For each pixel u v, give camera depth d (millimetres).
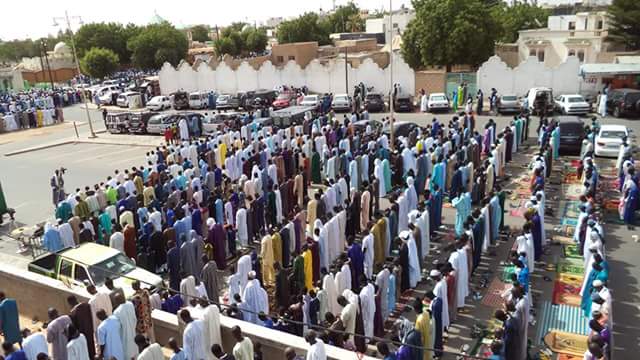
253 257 12062
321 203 14891
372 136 22000
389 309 11148
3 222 18875
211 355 9211
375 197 16203
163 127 33406
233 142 24281
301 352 8797
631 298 11453
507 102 31562
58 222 15148
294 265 11781
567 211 16391
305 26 72812
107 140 33281
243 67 46156
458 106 35438
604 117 29531
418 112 34969
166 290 10641
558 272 12742
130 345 9266
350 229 14867
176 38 66875
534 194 14117
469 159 19078
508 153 21406
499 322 10859
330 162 18938
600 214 15367
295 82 44156
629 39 41656
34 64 82625
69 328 8570
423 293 12258
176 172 19297
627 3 41312
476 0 40875
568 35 46281
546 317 10898
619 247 13828
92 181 23750
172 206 15617
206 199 16047
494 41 40875
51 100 50125
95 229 14984
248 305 10406
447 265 10617
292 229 13844
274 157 19844
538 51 47406
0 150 32281
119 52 71688
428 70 41969
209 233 13820
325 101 36281
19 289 11805
